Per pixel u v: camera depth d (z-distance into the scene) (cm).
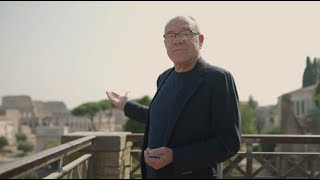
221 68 229
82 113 8675
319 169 479
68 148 331
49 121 10344
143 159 255
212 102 221
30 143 6944
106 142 493
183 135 224
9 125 7888
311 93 3681
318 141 452
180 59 229
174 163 217
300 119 3866
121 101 309
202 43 242
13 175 220
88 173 473
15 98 10412
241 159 491
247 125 3994
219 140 216
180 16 235
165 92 241
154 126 241
